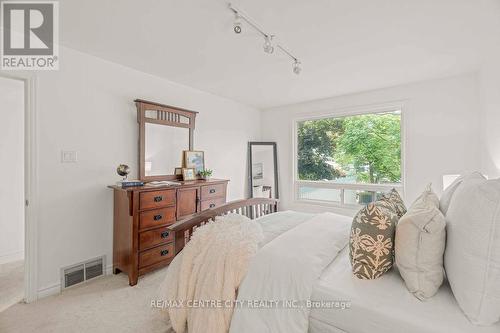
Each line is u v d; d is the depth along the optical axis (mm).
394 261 1257
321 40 2113
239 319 1209
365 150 3758
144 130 2814
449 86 2977
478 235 914
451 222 1050
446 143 2996
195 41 2152
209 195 3127
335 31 1968
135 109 2807
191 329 1379
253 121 4582
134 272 2326
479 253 905
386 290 1109
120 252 2498
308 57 2451
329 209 4012
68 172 2289
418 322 916
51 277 2176
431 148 3094
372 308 1006
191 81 3189
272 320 1146
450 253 1018
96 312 1910
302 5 1640
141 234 2387
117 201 2537
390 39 2090
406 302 1026
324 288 1147
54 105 2197
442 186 3023
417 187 3189
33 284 2064
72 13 1751
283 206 4512
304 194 4328
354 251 1229
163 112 3029
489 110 2459
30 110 2066
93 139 2461
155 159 2951
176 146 3203
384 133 3596
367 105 3574
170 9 1702
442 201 1413
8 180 2855
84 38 2111
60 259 2236
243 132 4367
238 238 1483
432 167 3088
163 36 2072
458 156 2922
